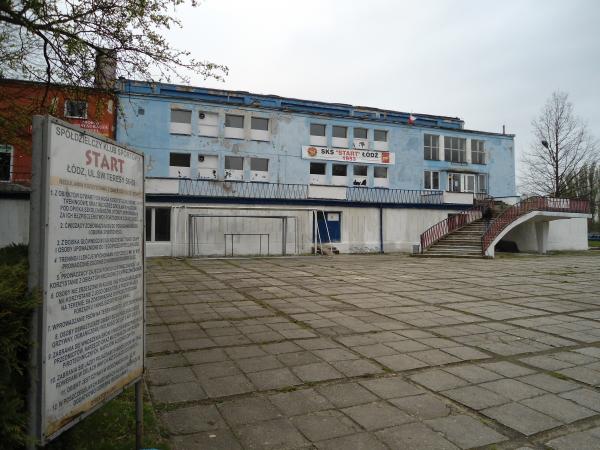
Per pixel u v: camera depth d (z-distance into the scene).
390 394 4.38
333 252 23.62
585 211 25.30
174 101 23.88
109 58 7.70
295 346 6.05
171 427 3.63
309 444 3.38
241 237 22.11
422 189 29.61
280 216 22.14
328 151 27.23
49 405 2.31
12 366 2.20
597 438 3.53
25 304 2.19
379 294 10.56
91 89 8.10
